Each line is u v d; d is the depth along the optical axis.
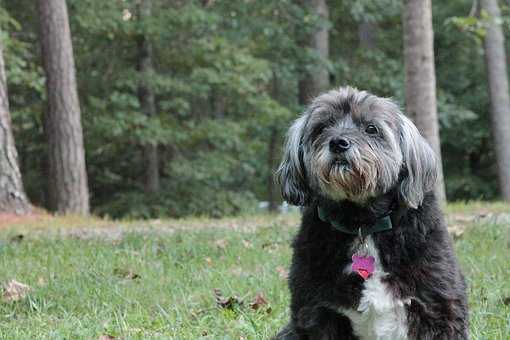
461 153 24.56
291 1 18.75
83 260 7.77
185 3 17.00
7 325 5.59
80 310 6.07
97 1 15.44
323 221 4.38
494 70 19.69
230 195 17.52
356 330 4.28
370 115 4.49
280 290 6.25
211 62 16.31
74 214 12.98
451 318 4.13
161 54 16.89
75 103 13.97
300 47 18.81
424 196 4.45
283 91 21.27
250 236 8.99
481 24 12.05
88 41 16.95
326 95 4.70
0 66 11.97
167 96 17.70
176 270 7.24
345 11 20.83
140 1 16.38
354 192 4.33
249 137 19.66
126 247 8.27
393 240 4.20
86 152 17.52
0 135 11.88
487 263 7.00
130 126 15.92
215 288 6.30
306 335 4.31
